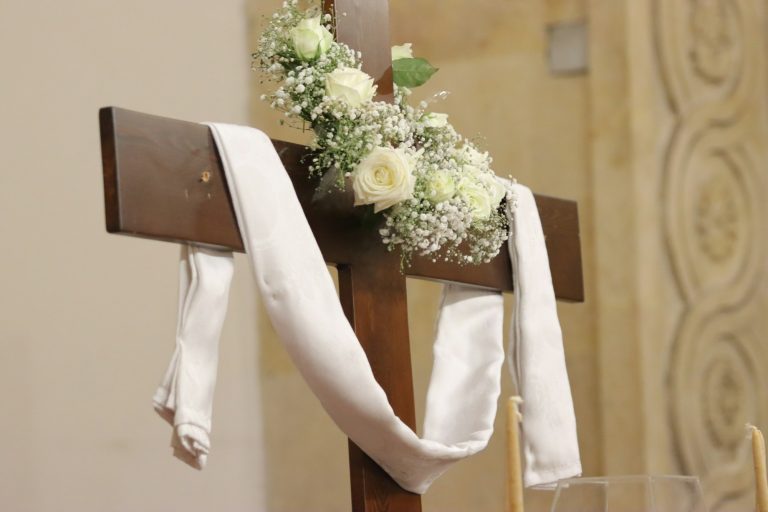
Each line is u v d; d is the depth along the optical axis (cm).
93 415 537
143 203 234
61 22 541
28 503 512
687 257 677
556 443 339
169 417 246
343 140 279
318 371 260
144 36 568
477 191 304
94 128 548
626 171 659
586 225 668
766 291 724
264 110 611
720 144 707
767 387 712
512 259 344
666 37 680
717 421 683
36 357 522
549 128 672
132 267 557
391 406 295
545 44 675
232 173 251
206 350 247
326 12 297
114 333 548
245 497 600
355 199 283
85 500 530
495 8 680
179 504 568
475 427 320
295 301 254
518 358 339
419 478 294
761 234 726
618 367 657
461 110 682
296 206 261
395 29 694
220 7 600
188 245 251
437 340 337
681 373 666
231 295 617
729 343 699
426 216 287
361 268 292
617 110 662
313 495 627
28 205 526
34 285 524
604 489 216
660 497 216
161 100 572
